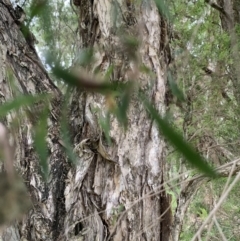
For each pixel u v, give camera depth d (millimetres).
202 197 1912
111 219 1402
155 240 1478
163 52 1456
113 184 1418
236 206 1870
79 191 1396
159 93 1382
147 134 1404
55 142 1307
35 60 1357
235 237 1906
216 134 1744
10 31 1326
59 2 1438
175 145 335
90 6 1428
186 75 1587
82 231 1378
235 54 977
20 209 396
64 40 1687
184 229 1876
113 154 1397
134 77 460
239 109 1720
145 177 1441
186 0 1636
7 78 1224
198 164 328
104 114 1316
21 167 1204
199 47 1592
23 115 914
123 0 1290
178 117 1763
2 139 293
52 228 1318
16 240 1181
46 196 1299
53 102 1321
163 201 1518
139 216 1426
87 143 1375
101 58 1242
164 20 1446
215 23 1627
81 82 308
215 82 1723
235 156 1693
